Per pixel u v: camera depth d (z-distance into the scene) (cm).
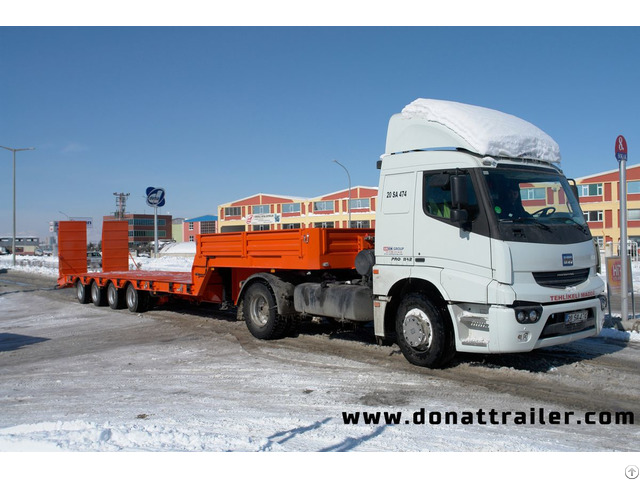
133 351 952
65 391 703
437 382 682
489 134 696
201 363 837
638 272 2319
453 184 666
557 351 833
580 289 699
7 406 643
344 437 500
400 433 514
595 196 5162
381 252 787
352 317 831
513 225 668
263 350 911
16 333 1227
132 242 11000
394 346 902
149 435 488
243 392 668
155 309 1508
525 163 729
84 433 491
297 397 640
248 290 1023
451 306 698
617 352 825
